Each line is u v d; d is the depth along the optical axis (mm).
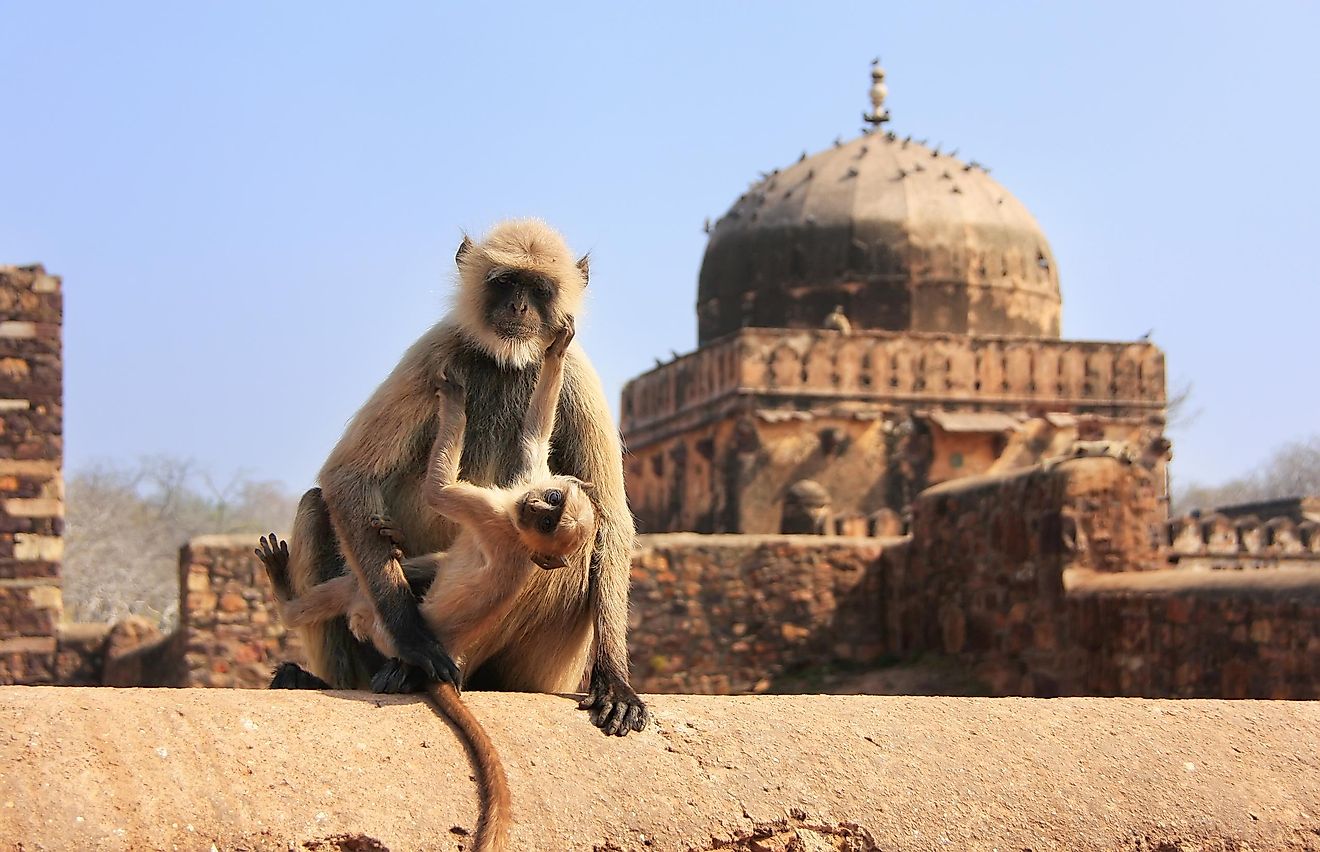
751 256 40938
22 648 21203
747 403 37812
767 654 23219
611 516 6363
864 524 30516
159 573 51688
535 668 6398
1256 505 40719
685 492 40844
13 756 4531
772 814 5184
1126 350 39750
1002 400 38906
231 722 4914
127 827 4477
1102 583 18125
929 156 42281
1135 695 17000
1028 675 19406
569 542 5539
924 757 5512
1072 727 5828
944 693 20609
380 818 4766
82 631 21656
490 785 4926
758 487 37625
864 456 38156
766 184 42656
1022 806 5402
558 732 5324
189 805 4590
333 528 6234
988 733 5703
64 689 4918
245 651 21750
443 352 6410
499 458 6410
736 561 23391
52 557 21281
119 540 50000
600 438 6422
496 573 5660
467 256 6578
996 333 40281
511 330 6348
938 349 38875
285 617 6305
